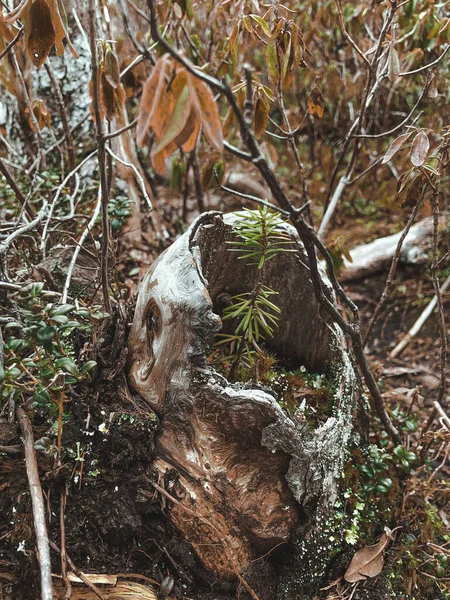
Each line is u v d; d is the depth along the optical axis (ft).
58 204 8.62
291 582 5.43
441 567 5.97
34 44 4.44
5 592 5.06
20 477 5.24
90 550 5.19
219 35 9.92
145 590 5.13
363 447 6.58
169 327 4.88
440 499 7.18
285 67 6.32
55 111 9.84
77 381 4.97
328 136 13.46
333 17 10.06
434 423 8.17
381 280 11.05
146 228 9.66
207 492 5.05
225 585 5.27
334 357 6.33
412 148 5.39
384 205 12.55
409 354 9.60
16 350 5.39
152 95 3.15
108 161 6.43
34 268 6.19
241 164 12.80
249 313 5.76
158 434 5.17
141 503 5.19
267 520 5.17
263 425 4.89
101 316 5.06
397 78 6.39
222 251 5.87
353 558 5.78
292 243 5.74
